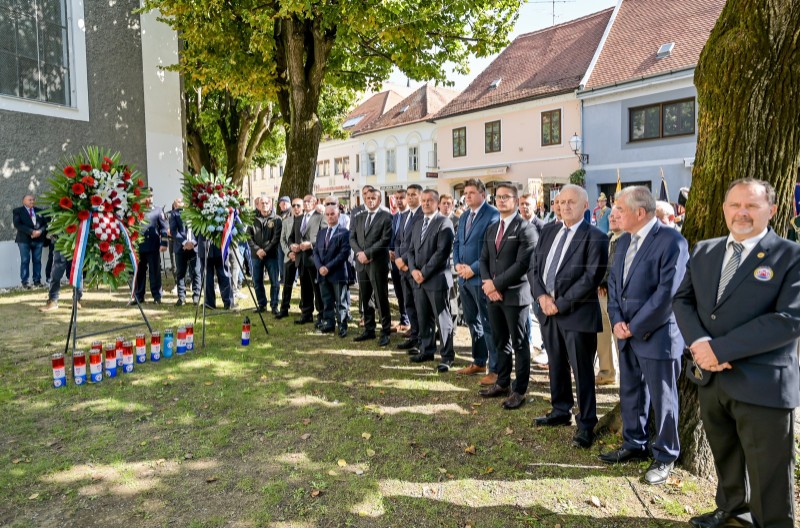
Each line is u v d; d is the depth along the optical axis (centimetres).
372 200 664
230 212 695
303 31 1138
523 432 405
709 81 330
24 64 1154
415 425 418
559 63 2403
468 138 2670
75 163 611
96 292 1050
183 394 483
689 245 345
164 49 1491
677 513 294
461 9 1091
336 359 604
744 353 235
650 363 331
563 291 385
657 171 1934
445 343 570
